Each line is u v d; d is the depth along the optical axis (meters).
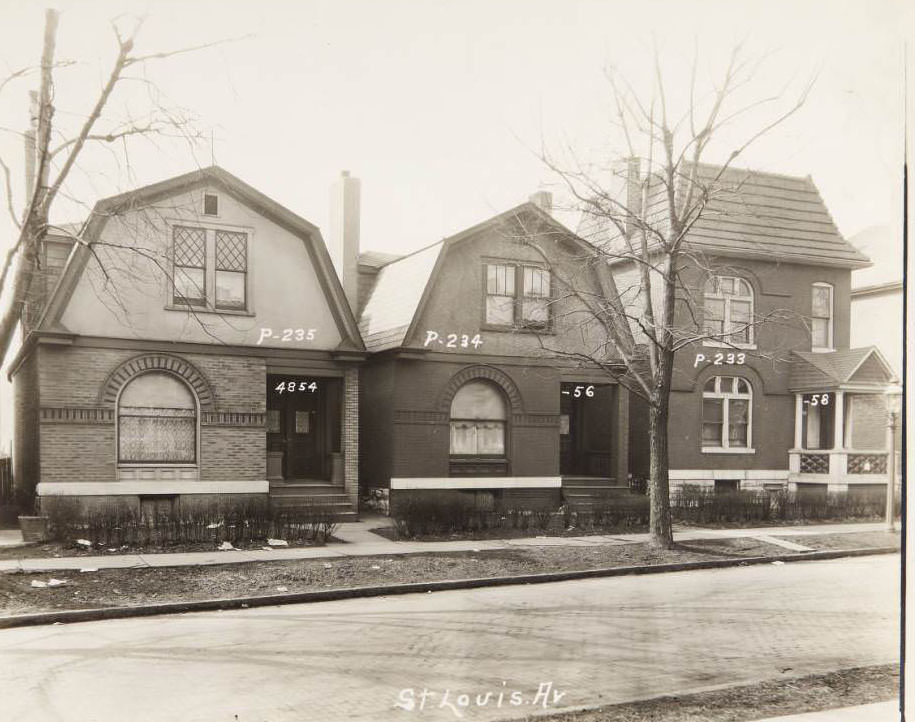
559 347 22.12
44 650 9.09
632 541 17.52
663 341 17.17
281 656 8.84
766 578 14.18
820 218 26.39
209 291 18.70
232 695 7.53
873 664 8.79
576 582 13.84
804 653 9.20
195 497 18.27
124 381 17.73
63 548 14.88
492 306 21.69
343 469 20.02
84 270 17.47
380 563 14.16
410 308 20.78
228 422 18.69
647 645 9.45
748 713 7.26
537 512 19.19
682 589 13.08
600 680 8.11
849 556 16.92
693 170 16.92
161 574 12.88
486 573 13.80
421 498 17.95
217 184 18.83
